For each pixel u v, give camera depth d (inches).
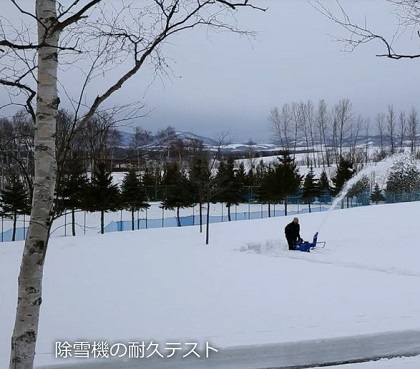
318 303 369.1
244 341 276.1
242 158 2760.8
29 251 171.0
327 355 273.1
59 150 175.5
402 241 797.2
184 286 441.4
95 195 1228.5
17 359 168.6
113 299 390.9
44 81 171.2
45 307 365.4
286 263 580.7
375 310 346.0
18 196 1150.3
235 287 434.9
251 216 1708.9
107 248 751.7
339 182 2091.5
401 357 272.2
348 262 596.4
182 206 1632.6
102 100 175.2
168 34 181.5
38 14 171.8
